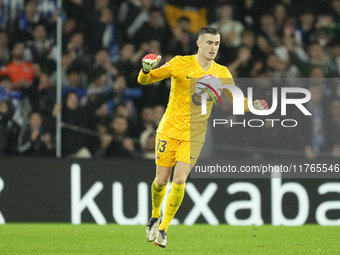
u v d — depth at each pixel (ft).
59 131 85.05
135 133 90.02
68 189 71.26
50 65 92.99
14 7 96.12
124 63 95.35
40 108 88.69
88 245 51.52
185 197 71.41
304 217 71.46
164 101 94.63
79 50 95.96
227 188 71.61
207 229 66.08
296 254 45.83
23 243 52.85
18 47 92.38
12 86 89.25
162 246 46.70
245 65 98.17
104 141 86.53
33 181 71.20
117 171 71.56
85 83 92.89
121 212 71.20
